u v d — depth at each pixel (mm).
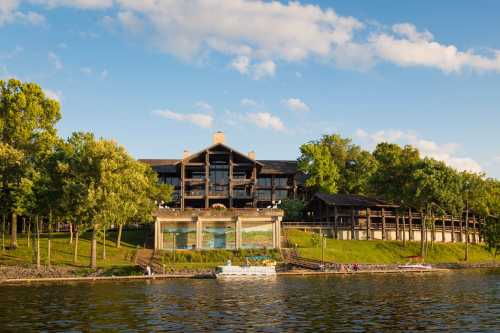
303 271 79562
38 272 70812
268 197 133500
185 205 123750
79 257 81625
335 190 124500
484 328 35625
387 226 115500
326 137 140250
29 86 84938
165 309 43188
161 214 91438
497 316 40219
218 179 124562
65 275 71250
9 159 74562
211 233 92375
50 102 86562
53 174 76062
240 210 93625
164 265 78250
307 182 125188
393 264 90812
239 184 122625
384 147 136125
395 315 40500
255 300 48719
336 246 100000
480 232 122000
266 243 93000
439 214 111062
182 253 86938
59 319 38219
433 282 66438
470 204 112375
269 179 134500
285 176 134875
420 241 113375
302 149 126500
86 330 34344
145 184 81000
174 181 128000
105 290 56938
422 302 47625
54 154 77312
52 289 57969
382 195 117562
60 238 92562
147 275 72812
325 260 89062
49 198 73750
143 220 90750
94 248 74438
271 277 73062
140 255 86688
